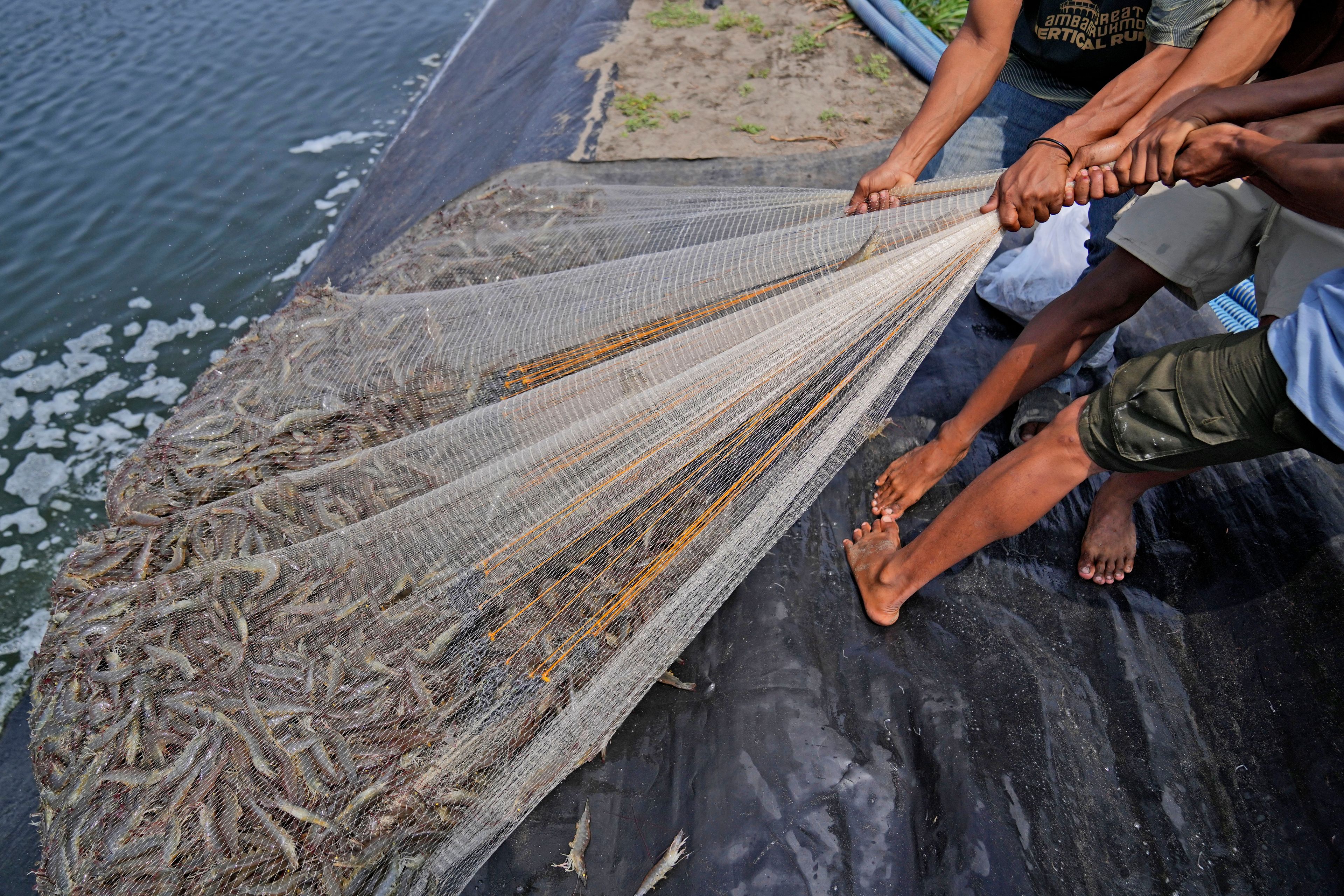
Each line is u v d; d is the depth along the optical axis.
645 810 2.52
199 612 2.27
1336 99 2.08
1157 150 2.22
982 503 2.54
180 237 7.06
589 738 2.47
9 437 5.70
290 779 2.12
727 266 2.77
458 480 2.42
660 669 2.57
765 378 2.36
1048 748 2.61
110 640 2.28
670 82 5.91
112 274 6.78
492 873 2.40
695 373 2.36
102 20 10.03
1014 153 3.70
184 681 2.20
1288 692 2.62
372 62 8.98
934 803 2.50
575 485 2.37
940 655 2.85
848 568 3.11
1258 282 2.66
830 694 2.74
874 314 2.40
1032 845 2.41
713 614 2.67
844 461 2.81
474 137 6.34
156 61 9.16
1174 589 2.97
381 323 3.13
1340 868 2.30
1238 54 2.36
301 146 7.93
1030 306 3.78
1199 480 3.16
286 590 2.29
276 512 2.50
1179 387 2.21
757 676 2.76
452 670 2.32
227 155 7.88
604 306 2.92
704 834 2.43
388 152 7.15
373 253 5.64
